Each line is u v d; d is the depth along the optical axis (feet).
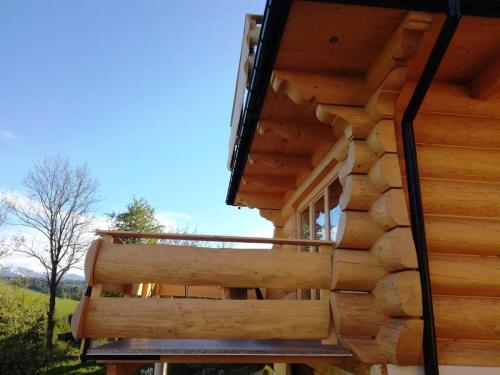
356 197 10.53
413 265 9.20
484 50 10.99
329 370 13.34
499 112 12.09
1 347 37.06
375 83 10.93
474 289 10.07
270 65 10.87
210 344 10.64
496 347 9.73
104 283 10.34
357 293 10.48
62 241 55.72
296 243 10.98
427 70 9.80
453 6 8.86
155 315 9.89
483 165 11.32
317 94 11.16
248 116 14.02
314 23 9.72
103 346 10.08
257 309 10.25
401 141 11.18
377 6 8.96
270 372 41.42
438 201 10.76
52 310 51.83
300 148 16.87
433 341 9.06
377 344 9.80
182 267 10.32
